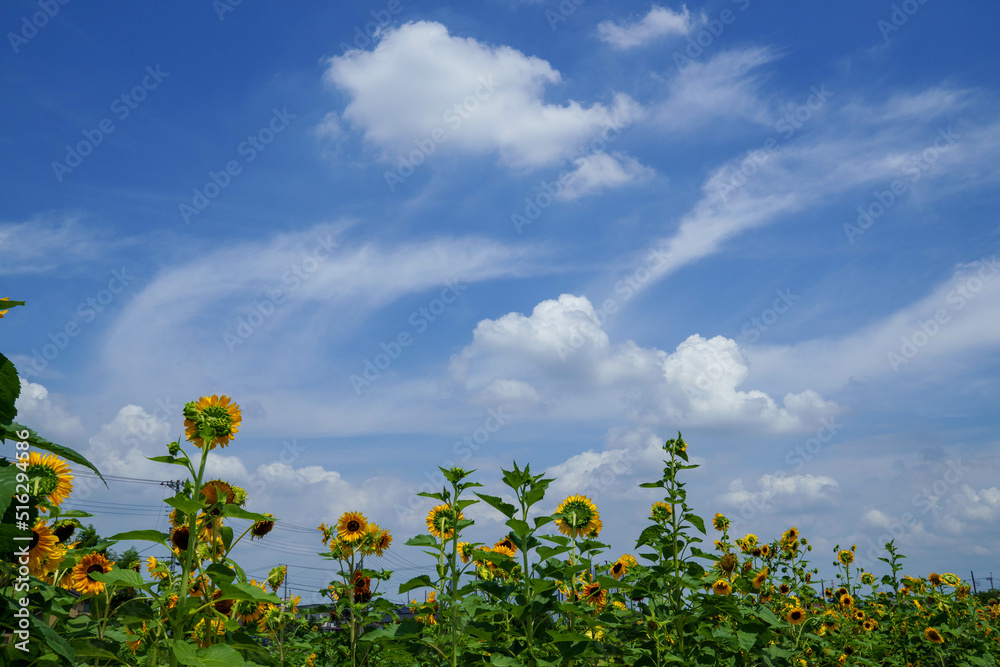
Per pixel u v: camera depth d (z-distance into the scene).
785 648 8.36
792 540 10.49
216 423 4.38
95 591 4.69
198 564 4.37
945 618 11.09
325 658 8.32
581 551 7.28
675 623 7.11
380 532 8.45
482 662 5.75
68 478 3.88
